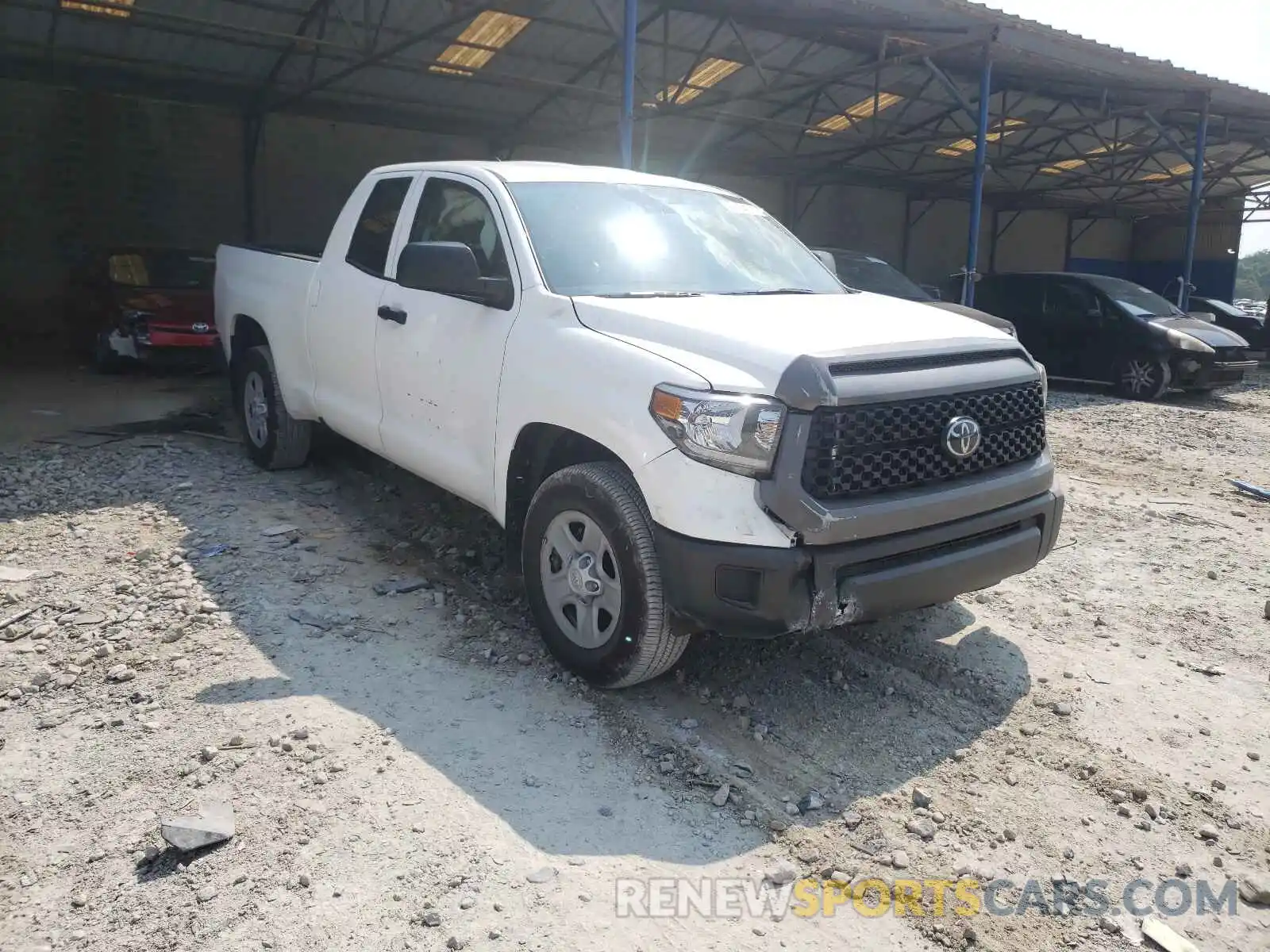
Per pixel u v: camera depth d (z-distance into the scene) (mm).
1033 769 3432
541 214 4348
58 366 12742
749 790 3238
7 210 16141
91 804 3010
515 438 3979
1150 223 33469
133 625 4230
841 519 3170
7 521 5559
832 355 3242
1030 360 3910
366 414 5207
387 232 5164
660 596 3441
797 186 24734
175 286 12086
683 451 3238
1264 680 4160
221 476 6582
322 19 12469
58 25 13094
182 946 2445
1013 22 15586
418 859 2789
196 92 16328
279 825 2916
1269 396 13867
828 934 2596
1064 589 5164
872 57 15398
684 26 14008
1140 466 8531
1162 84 16609
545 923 2566
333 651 4051
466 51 14586
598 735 3523
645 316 3652
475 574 4984
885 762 3451
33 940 2457
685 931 2570
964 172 23500
